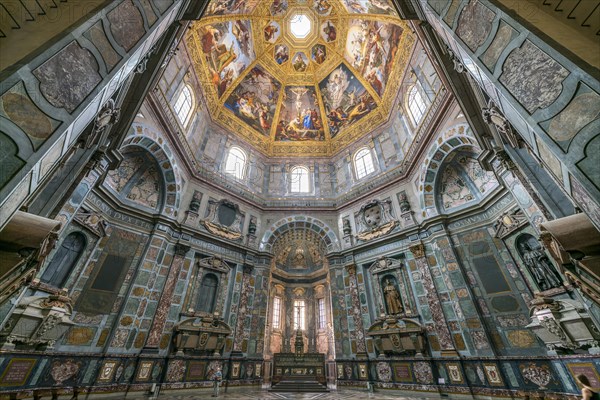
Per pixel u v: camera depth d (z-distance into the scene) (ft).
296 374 48.60
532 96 11.66
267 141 69.92
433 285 39.24
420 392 35.09
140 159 42.37
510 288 32.99
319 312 70.44
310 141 70.59
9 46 10.05
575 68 10.38
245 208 56.54
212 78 57.62
